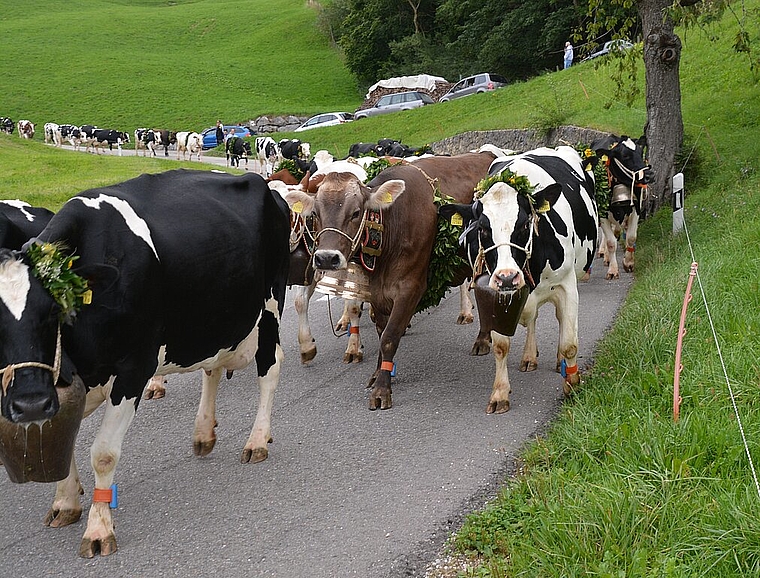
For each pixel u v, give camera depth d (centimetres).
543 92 3284
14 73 6888
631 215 1245
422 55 5766
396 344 764
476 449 632
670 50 1512
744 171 1465
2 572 486
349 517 535
